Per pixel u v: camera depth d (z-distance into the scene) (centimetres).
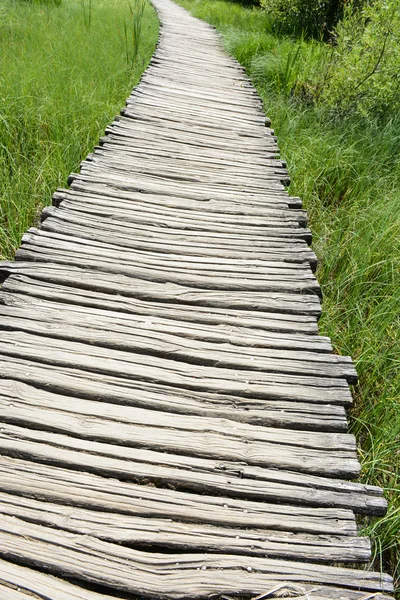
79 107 617
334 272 479
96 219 395
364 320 410
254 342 298
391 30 743
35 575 176
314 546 197
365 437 341
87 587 178
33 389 247
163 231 395
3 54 702
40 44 763
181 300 325
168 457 226
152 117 623
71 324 290
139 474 216
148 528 195
